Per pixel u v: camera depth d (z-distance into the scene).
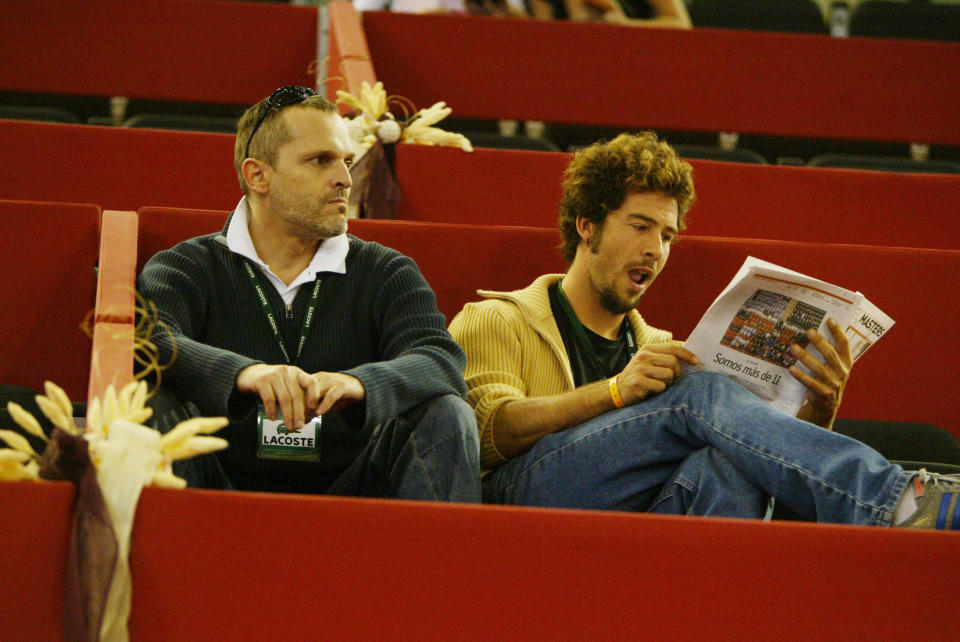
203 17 12.09
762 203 9.31
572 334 6.23
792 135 12.30
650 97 12.23
